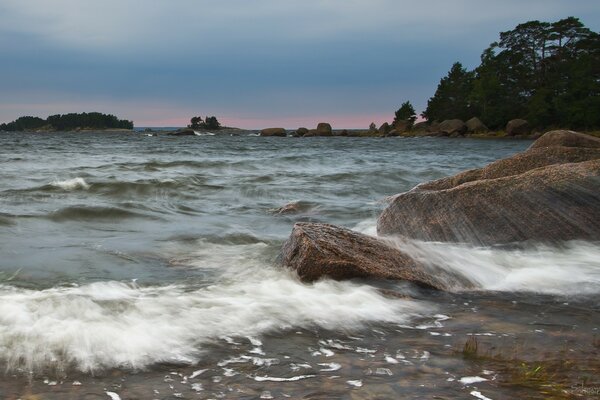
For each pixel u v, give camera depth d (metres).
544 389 3.51
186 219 11.68
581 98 82.69
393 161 31.78
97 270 6.95
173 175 21.20
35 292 5.70
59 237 9.29
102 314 4.87
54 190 15.51
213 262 7.44
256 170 25.08
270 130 112.12
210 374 3.75
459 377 3.70
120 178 19.05
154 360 3.96
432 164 29.09
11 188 16.03
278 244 8.88
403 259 6.70
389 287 6.02
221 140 82.44
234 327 4.69
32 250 8.12
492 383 3.60
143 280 6.39
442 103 106.44
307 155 38.22
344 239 6.79
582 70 83.00
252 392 3.46
